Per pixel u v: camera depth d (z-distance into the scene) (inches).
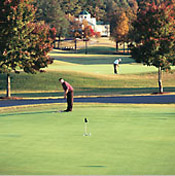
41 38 3597.4
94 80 4825.3
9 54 3476.9
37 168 999.0
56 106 2632.9
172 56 3767.2
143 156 1112.8
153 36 3754.9
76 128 1614.2
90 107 2506.2
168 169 971.3
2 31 3437.5
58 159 1092.5
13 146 1272.1
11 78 4736.7
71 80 4790.8
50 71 5059.1
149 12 3769.7
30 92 4338.1
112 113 2139.5
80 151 1186.6
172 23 3732.8
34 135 1467.8
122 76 5078.7
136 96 3538.4
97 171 963.3
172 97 3314.5
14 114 2171.5
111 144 1282.0
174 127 1609.3
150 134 1453.0
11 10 3400.6
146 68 5954.7
